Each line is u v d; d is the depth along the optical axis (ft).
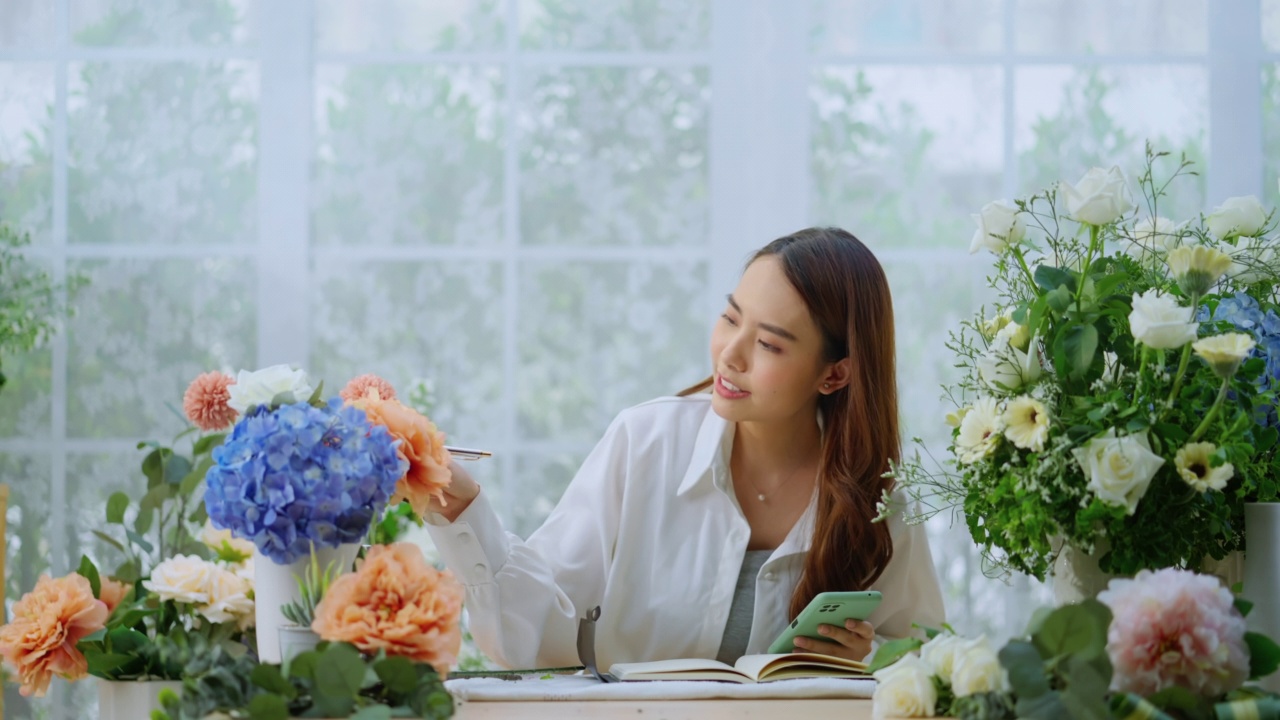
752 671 4.81
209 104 9.38
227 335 9.35
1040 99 9.41
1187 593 3.59
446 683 4.67
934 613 6.23
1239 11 9.32
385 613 3.59
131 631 4.76
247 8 9.43
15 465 9.20
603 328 9.50
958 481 4.91
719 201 9.51
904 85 9.48
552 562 6.05
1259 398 4.41
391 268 9.45
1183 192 9.31
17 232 9.27
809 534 5.94
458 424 9.44
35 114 9.34
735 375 5.71
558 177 9.50
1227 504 4.58
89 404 9.26
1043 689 3.46
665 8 9.55
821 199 9.47
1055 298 4.42
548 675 5.21
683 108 9.55
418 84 9.48
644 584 6.02
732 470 6.20
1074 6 9.41
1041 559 4.45
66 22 9.36
